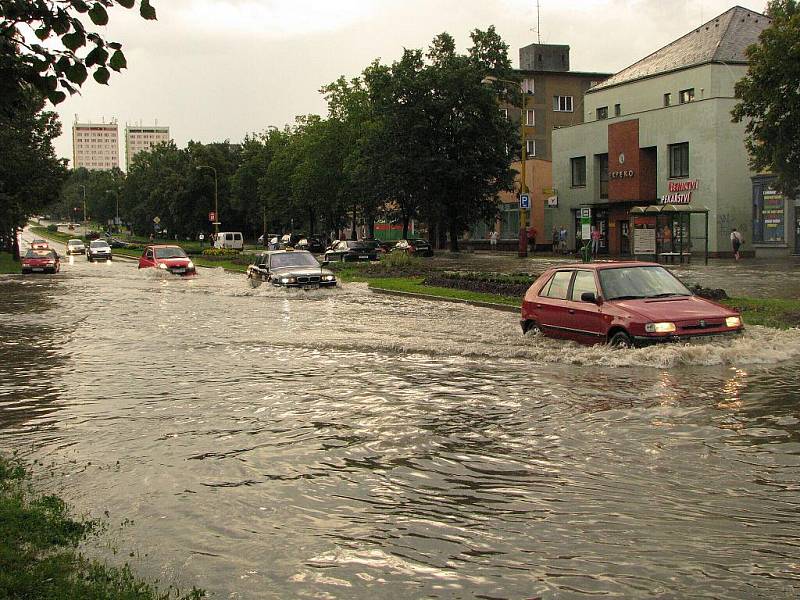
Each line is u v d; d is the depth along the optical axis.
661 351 11.05
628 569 4.51
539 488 5.99
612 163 52.09
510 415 8.39
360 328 17.22
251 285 31.28
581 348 12.27
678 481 6.04
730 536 4.95
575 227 56.59
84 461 7.09
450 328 16.84
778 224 42.88
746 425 7.66
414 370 11.52
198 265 54.28
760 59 30.91
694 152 45.84
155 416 8.83
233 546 5.04
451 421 8.22
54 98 5.19
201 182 104.19
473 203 55.59
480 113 53.22
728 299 19.11
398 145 53.91
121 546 5.06
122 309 23.17
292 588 4.39
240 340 15.47
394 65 53.66
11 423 8.67
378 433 7.80
